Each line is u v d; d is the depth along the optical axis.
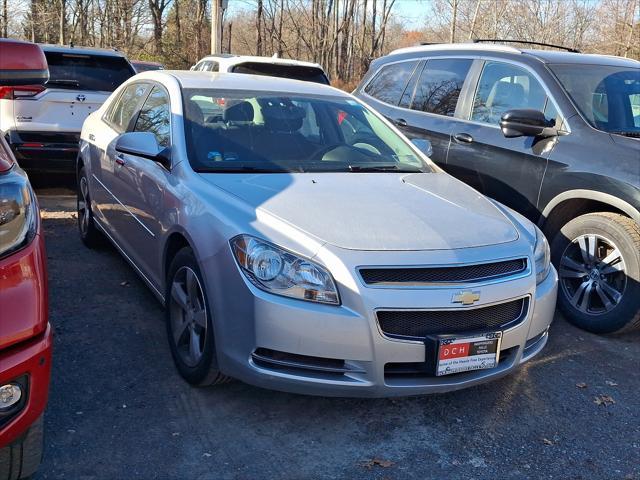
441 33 36.06
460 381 3.03
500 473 2.91
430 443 3.10
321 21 33.84
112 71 7.88
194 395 3.37
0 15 29.25
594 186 4.41
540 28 31.92
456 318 2.98
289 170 3.82
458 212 3.46
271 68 10.20
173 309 3.59
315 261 2.87
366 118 4.68
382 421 3.26
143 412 3.18
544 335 3.50
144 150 3.77
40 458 2.40
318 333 2.82
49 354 2.20
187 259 3.38
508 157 5.03
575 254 4.65
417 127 5.93
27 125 6.97
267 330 2.87
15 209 2.17
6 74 2.59
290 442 3.03
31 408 2.14
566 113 4.80
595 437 3.26
